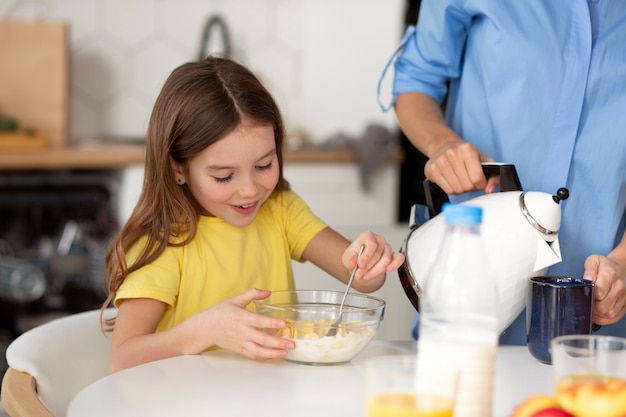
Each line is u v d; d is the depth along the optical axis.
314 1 4.45
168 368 1.30
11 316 3.23
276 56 4.48
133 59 4.20
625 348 0.99
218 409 1.11
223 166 1.56
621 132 1.62
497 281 1.34
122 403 1.13
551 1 1.61
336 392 1.19
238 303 1.37
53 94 3.86
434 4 1.74
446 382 0.87
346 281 1.73
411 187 3.97
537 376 1.28
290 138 4.26
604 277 1.38
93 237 3.46
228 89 1.57
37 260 3.26
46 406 1.38
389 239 3.10
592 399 0.90
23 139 3.57
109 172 3.56
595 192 1.64
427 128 1.72
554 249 1.38
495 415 1.09
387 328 2.70
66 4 4.05
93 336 1.56
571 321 1.31
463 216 0.96
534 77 1.62
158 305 1.56
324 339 1.31
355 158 3.88
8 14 3.95
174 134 1.57
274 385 1.22
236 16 4.37
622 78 1.61
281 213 1.80
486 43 1.67
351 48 4.18
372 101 4.06
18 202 3.44
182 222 1.63
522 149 1.66
